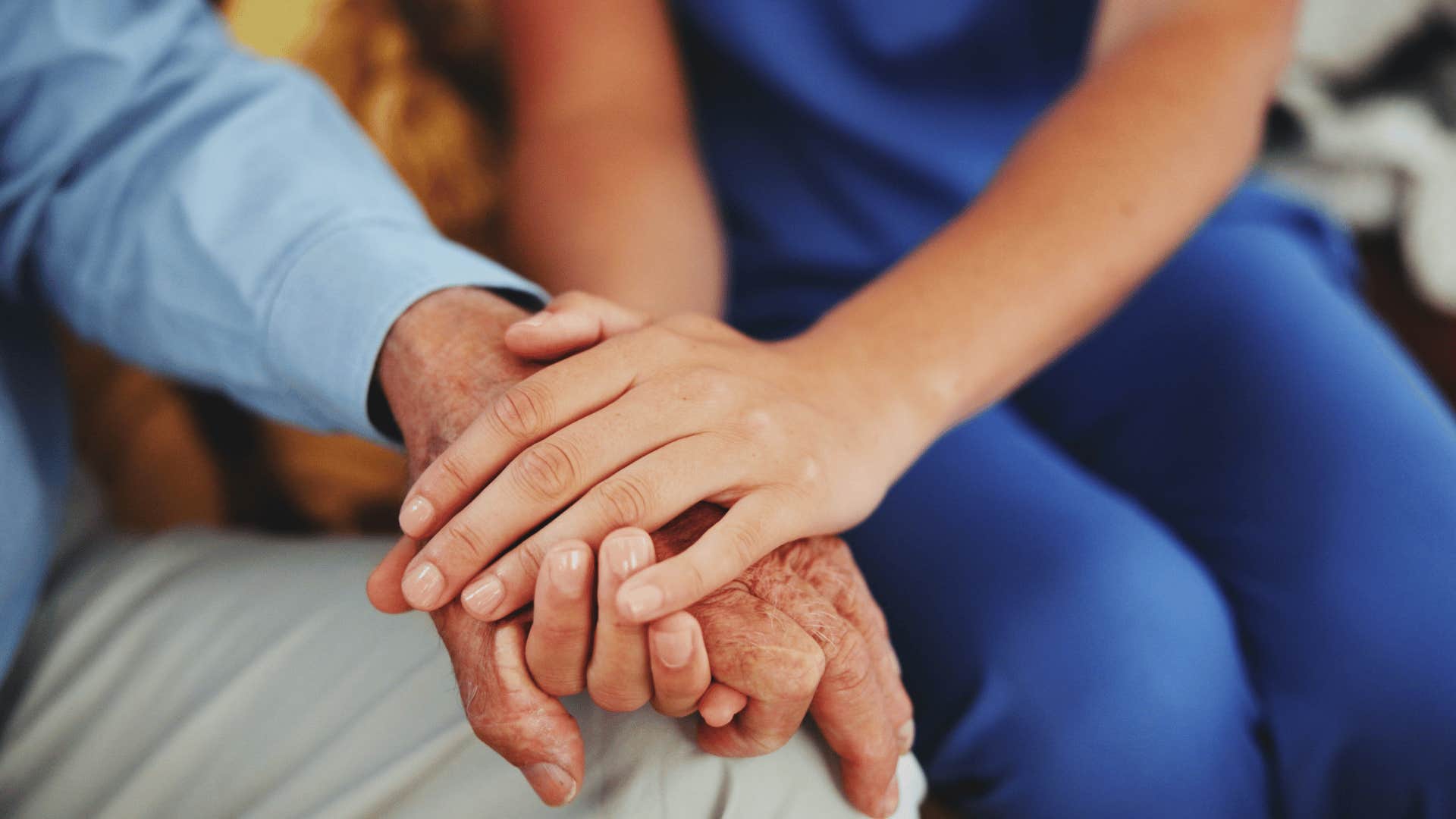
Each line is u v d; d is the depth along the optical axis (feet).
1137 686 1.57
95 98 1.60
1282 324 2.06
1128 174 1.71
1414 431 1.86
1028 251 1.62
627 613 1.03
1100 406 2.24
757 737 1.17
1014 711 1.61
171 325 1.62
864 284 2.34
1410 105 3.28
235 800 1.35
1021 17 2.31
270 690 1.47
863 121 2.30
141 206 1.60
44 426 1.78
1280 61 2.00
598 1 2.29
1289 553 1.79
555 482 1.17
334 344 1.45
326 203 1.55
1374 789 1.69
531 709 1.13
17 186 1.62
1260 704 1.77
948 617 1.69
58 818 1.44
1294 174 3.32
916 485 1.90
